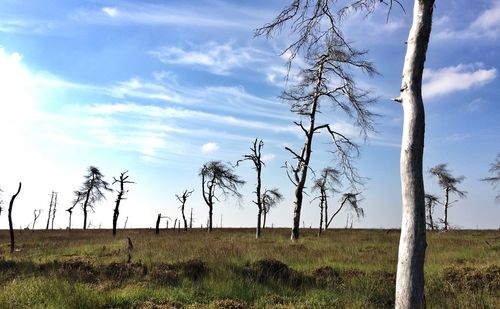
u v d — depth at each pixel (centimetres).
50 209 7531
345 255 1695
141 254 1588
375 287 1012
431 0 589
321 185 4194
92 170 5841
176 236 3331
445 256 1703
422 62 586
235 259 1352
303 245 2180
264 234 3856
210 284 1020
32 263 1377
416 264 541
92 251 1931
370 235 3591
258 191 3403
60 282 945
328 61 2606
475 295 926
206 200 4712
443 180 4553
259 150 3412
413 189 557
